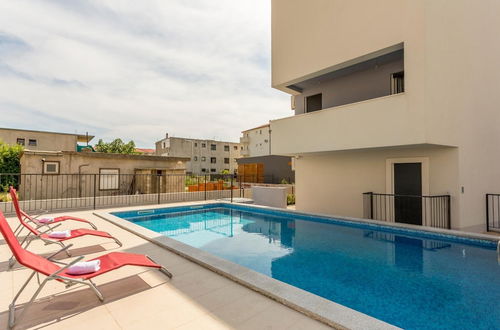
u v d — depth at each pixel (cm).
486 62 944
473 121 859
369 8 797
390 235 760
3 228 248
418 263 530
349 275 473
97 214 926
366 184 1015
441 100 727
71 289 330
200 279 362
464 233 657
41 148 2894
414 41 697
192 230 879
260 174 2683
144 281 355
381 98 763
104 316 268
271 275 477
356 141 821
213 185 1881
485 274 470
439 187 817
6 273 387
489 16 977
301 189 1262
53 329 245
